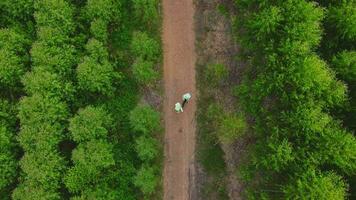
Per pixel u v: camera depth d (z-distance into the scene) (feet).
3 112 137.18
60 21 137.18
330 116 119.96
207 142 137.69
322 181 113.80
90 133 131.64
